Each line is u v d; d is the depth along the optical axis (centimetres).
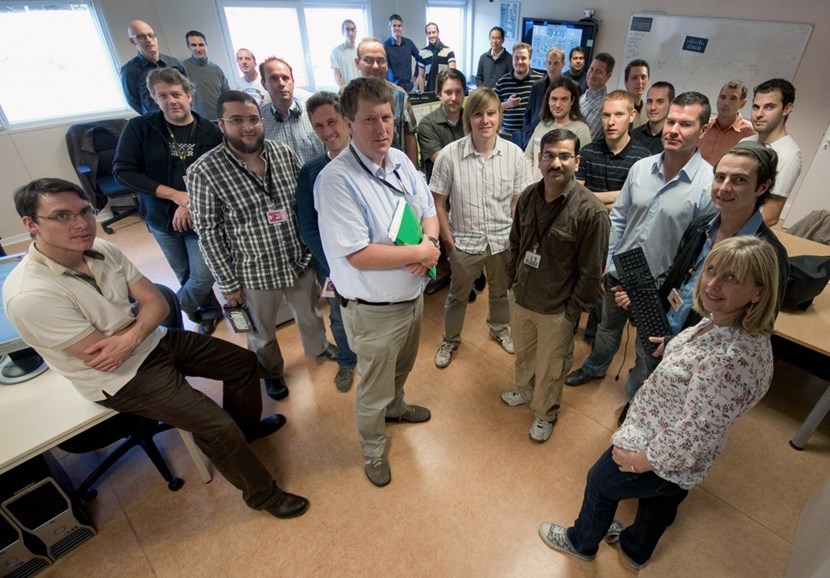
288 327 298
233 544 169
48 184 125
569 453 201
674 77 454
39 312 128
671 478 111
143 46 383
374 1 605
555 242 160
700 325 111
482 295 326
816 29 352
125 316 152
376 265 139
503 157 208
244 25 526
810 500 169
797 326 183
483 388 240
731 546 162
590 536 146
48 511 158
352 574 159
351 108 132
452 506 180
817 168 372
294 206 199
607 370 246
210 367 179
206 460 204
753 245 92
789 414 217
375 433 182
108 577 161
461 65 746
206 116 473
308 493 187
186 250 272
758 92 225
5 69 402
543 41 580
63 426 144
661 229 178
